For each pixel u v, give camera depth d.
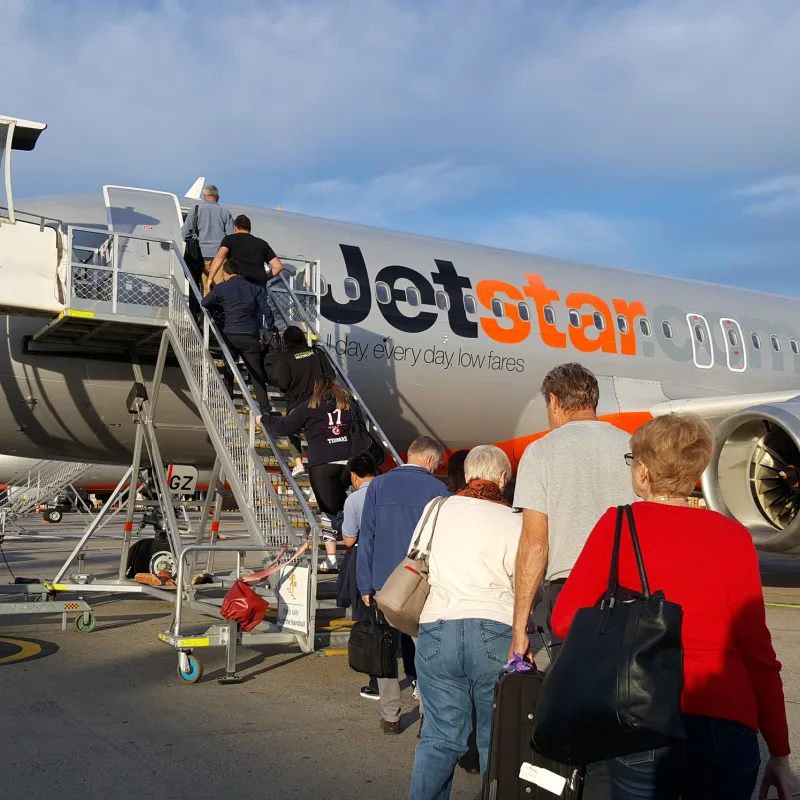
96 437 10.63
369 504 5.03
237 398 8.70
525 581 3.33
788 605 11.60
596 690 2.27
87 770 4.47
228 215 9.88
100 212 10.62
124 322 8.52
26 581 9.95
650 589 2.52
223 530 27.84
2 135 8.28
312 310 10.51
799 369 15.90
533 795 2.94
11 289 8.23
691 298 15.17
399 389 11.68
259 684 6.43
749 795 2.44
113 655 7.36
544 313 13.08
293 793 4.23
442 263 12.55
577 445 3.58
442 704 3.54
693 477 2.67
